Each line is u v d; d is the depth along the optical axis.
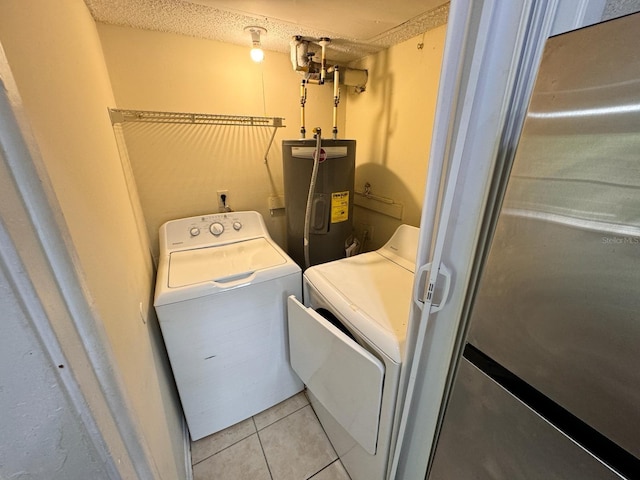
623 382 0.38
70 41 0.75
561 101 0.40
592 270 0.39
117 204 0.98
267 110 1.88
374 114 1.89
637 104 0.32
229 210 1.95
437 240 0.63
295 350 1.40
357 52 1.78
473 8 0.49
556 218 0.42
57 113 0.55
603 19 0.57
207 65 1.63
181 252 1.58
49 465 0.43
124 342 0.66
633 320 0.36
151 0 1.12
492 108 0.53
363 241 2.19
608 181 0.36
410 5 1.14
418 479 0.95
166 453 0.92
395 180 1.81
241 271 1.35
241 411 1.53
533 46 0.50
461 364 0.65
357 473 1.22
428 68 1.47
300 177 1.64
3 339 0.35
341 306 1.10
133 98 1.49
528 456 0.54
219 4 1.14
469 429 0.66
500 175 0.57
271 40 1.60
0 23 0.37
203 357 1.30
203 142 1.75
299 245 1.81
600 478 0.43
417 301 0.72
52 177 0.45
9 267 0.32
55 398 0.40
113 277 0.70
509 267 0.50
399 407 0.89
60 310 0.39
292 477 1.32
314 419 1.60
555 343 0.45
